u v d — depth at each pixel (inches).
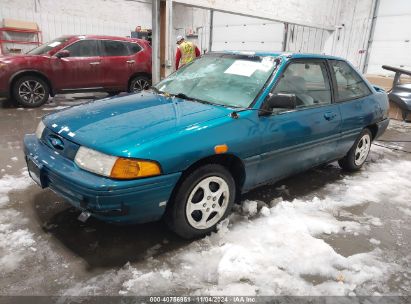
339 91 135.1
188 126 87.8
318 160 130.9
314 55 127.0
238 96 107.0
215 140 89.4
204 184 91.4
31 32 428.8
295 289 77.8
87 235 94.7
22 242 89.8
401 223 112.3
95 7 477.7
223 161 99.5
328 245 94.9
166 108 100.2
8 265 80.6
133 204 78.5
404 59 420.2
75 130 88.0
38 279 76.7
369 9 448.8
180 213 87.7
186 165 84.1
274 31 498.3
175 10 571.5
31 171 96.1
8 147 169.2
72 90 290.4
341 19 489.1
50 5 441.7
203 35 611.5
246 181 102.9
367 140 158.9
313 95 122.7
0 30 410.0
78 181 77.0
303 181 145.6
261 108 102.1
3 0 409.4
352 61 480.1
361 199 129.3
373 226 109.3
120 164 76.6
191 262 85.3
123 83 313.6
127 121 90.1
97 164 78.3
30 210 106.7
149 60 324.5
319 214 114.6
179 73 134.3
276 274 81.8
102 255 86.4
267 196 127.3
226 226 100.7
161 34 302.2
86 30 478.9
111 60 301.4
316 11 450.3
